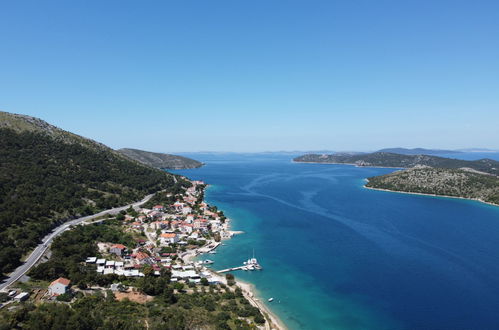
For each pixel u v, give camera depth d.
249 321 94.56
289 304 109.94
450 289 120.00
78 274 104.56
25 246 125.81
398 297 114.50
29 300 88.06
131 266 127.81
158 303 96.12
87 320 73.94
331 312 104.94
